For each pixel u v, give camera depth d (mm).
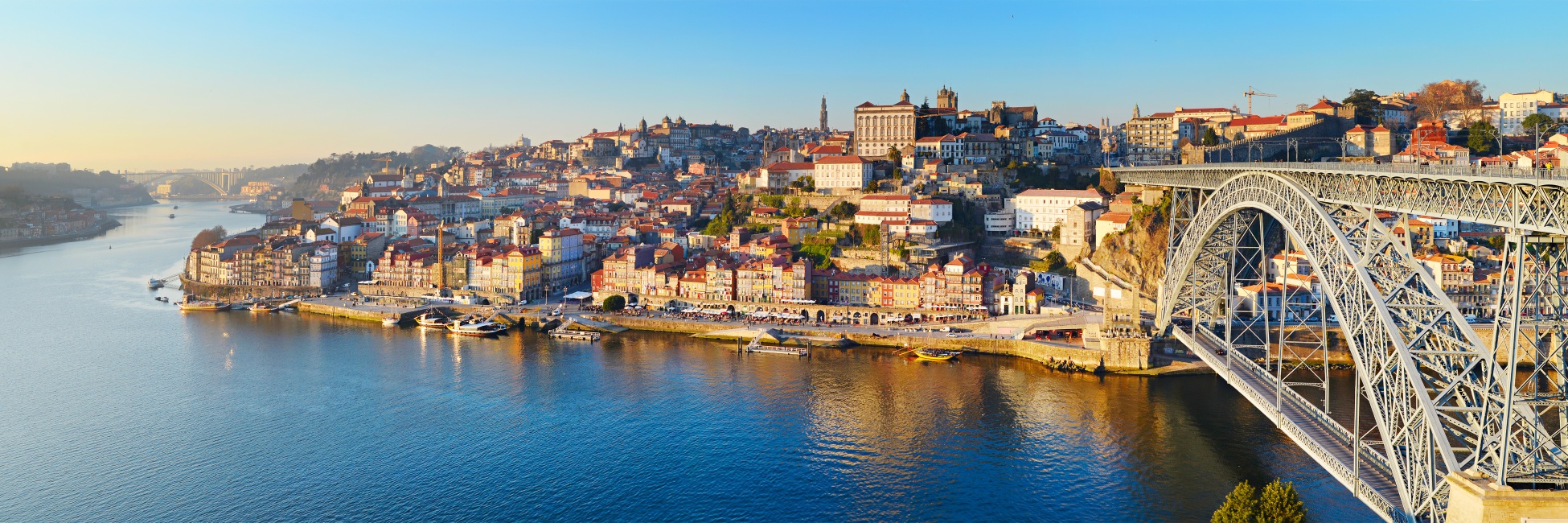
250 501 142500
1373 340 101188
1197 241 167625
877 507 136250
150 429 175750
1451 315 92688
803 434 167125
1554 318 85625
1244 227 162000
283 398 196000
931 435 164500
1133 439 158250
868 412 179500
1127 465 146875
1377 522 121812
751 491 143125
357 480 150250
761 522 132750
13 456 161000
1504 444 86000
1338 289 108438
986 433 164500
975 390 193000
